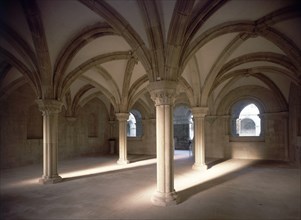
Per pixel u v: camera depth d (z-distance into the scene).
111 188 7.73
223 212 5.41
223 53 9.34
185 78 11.23
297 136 12.02
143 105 18.78
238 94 15.67
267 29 7.35
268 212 5.39
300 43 7.50
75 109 16.77
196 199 6.41
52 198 6.64
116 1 5.82
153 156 17.42
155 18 5.80
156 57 6.19
